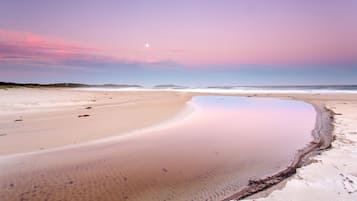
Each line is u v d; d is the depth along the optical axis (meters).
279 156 7.86
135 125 13.21
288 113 18.78
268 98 36.94
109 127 12.52
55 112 17.36
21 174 6.18
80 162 7.18
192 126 13.31
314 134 10.92
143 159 7.57
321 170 5.98
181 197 5.17
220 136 10.84
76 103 23.88
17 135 10.23
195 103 27.75
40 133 10.74
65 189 5.45
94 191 5.41
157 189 5.55
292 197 4.70
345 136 9.66
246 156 7.92
